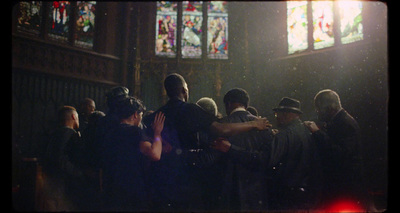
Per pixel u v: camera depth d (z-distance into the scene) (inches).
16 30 413.7
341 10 463.8
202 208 137.3
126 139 132.3
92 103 253.4
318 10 491.2
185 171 136.5
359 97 426.6
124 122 140.6
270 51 521.7
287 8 520.1
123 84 505.7
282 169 148.1
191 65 520.7
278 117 162.2
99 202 139.6
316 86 470.0
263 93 513.3
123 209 126.6
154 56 522.6
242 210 139.2
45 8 446.6
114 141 133.6
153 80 513.0
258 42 527.5
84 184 147.3
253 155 143.3
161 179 133.9
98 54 488.1
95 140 143.1
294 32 510.0
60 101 447.2
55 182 148.9
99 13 509.0
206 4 541.6
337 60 454.0
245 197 140.6
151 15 531.2
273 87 508.1
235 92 156.4
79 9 490.0
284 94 497.4
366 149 408.8
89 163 148.0
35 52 429.4
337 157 153.2
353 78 435.2
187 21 540.4
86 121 248.7
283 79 501.7
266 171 149.9
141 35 523.8
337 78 450.6
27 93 417.4
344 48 447.5
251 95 515.5
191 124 137.1
